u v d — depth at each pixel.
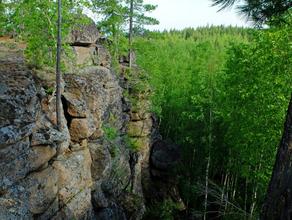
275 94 17.84
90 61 24.94
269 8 7.58
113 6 28.92
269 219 6.14
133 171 29.17
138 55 40.47
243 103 20.31
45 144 13.64
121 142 26.94
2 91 12.16
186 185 33.31
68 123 17.12
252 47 20.75
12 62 16.86
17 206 11.18
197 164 35.31
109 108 24.38
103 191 21.44
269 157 19.20
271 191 6.22
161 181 34.22
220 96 24.73
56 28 16.05
